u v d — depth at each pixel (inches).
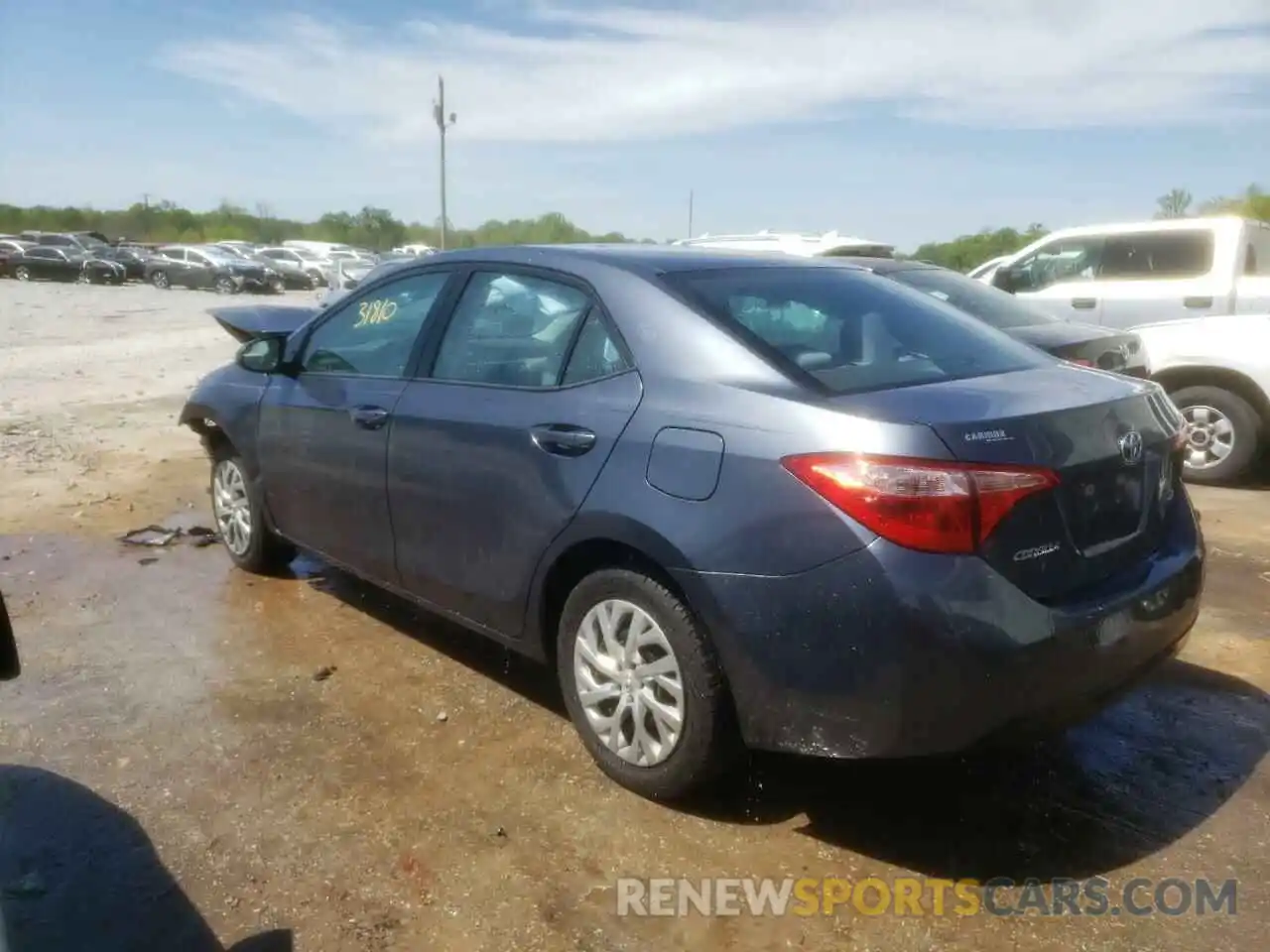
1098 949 110.7
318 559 221.9
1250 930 113.4
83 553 236.1
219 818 131.9
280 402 196.7
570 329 148.1
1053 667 115.3
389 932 112.0
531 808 135.0
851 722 115.8
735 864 124.4
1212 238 415.2
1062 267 449.1
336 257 1807.3
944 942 111.7
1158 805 137.8
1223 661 182.7
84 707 160.9
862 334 143.4
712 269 149.7
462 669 176.6
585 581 139.8
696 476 124.6
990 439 115.4
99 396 465.7
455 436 155.6
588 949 110.0
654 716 133.0
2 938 87.6
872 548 111.9
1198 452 321.4
